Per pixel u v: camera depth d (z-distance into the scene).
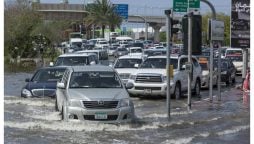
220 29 38.81
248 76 46.91
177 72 41.75
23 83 59.12
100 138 22.50
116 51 114.94
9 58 92.44
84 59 49.25
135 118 28.16
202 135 23.95
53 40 126.38
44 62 91.12
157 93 40.59
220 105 36.75
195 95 45.44
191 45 32.84
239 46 49.41
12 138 22.23
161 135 23.72
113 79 28.12
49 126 25.38
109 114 25.48
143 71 41.31
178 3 34.72
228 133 24.62
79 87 27.39
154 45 128.50
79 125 25.27
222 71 56.84
